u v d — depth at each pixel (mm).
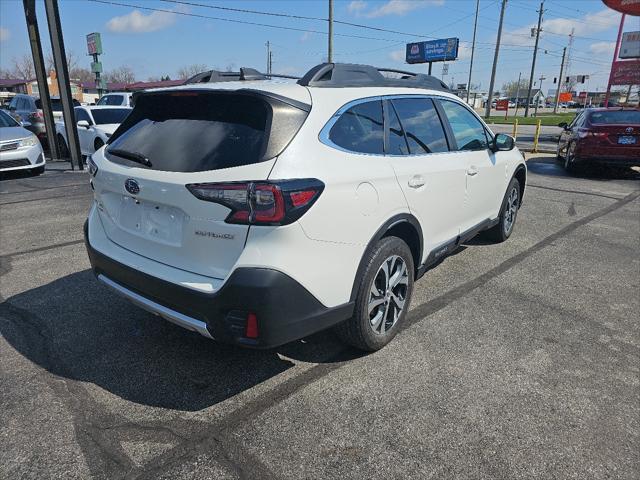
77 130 11789
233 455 2359
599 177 10758
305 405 2736
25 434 2498
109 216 3096
